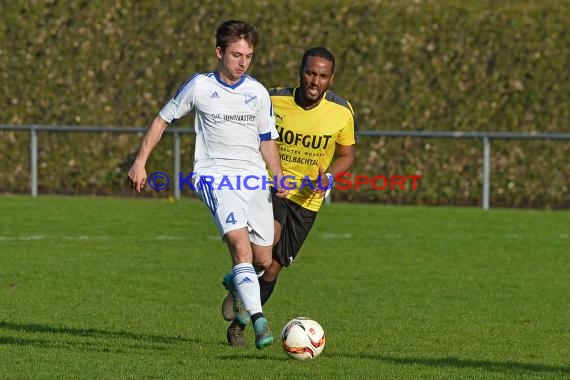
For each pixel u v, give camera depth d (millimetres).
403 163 79938
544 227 62781
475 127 81562
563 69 84312
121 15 90375
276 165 28516
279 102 31219
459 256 50781
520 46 85688
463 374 25656
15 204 70312
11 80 87188
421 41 86438
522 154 79812
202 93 27719
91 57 88125
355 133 31938
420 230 60406
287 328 27000
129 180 28156
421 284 42500
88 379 24188
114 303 36719
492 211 71438
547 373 26141
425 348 29703
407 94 83438
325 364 26391
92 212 66562
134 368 25438
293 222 31094
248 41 27375
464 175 79312
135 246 52125
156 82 86438
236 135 27922
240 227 27172
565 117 81500
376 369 25953
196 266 46094
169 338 30406
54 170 82562
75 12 90500
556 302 38875
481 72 84562
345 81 84312
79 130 73625
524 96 82938
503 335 32219
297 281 42844
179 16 89875
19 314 34156
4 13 90562
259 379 24344
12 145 84062
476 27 87250
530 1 93562
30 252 49281
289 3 89938
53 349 27953
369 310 36594
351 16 88500
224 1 90500
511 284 42875
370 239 56281
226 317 29297
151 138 28094
